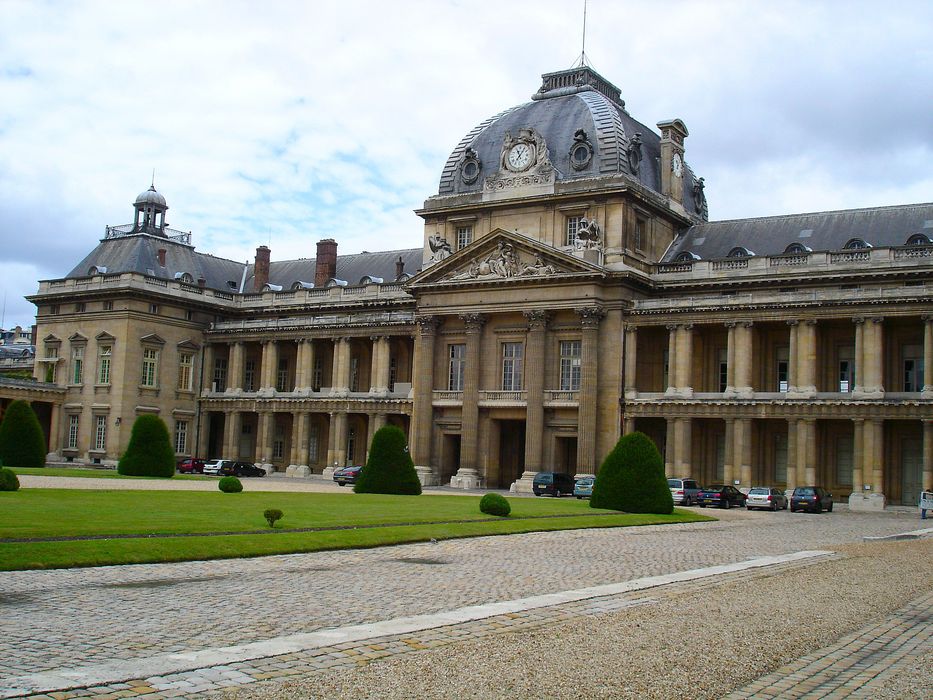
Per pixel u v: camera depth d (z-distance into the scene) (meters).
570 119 90.25
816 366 76.31
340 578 26.45
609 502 57.56
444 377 91.38
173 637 18.34
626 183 83.38
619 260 82.81
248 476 94.50
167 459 76.31
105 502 43.34
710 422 82.88
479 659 16.39
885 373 76.06
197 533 33.41
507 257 86.75
